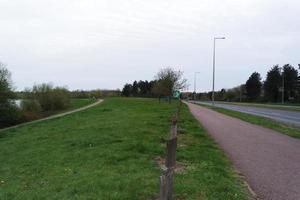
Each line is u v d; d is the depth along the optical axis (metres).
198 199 8.23
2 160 17.33
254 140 19.73
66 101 74.00
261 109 72.06
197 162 12.26
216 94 179.75
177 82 80.31
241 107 81.31
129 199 8.16
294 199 8.91
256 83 156.75
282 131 25.34
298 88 136.75
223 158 13.55
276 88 141.62
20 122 54.22
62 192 9.05
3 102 52.16
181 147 15.20
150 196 8.38
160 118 29.73
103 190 8.81
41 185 10.38
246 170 11.88
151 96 134.12
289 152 15.90
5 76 52.69
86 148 15.56
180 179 9.70
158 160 12.63
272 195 9.20
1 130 39.44
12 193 9.93
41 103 69.12
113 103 76.31
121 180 9.53
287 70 139.38
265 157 14.41
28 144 21.17
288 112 61.62
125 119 28.94
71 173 11.18
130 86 151.12
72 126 27.94
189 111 45.62
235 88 172.62
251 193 9.19
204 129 23.56
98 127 23.59
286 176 11.21
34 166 13.73
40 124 39.66
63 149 16.39
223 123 30.56
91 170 11.16
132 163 11.80
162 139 17.06
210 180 9.75
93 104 86.62
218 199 8.28
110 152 13.76
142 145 14.91
